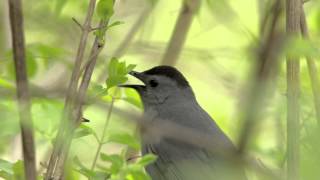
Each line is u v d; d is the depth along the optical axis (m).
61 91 7.68
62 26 13.31
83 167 7.71
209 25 13.23
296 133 7.28
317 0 11.87
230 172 6.36
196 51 12.75
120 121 8.47
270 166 8.55
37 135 7.59
